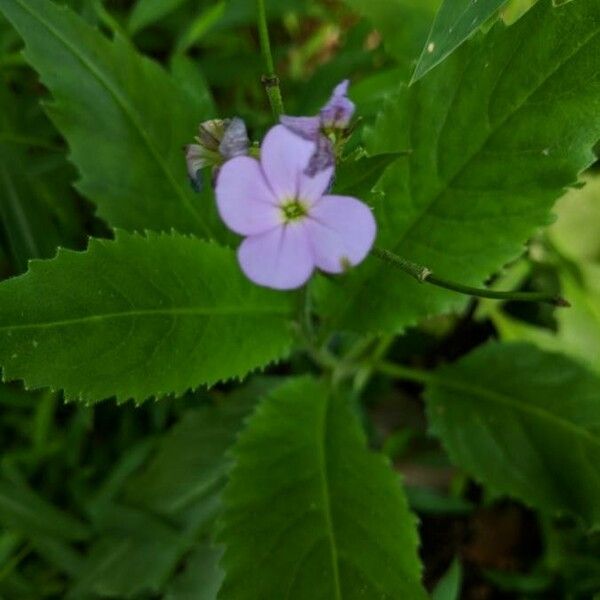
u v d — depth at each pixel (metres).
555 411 0.19
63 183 0.21
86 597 0.20
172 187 0.18
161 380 0.15
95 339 0.15
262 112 0.24
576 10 0.15
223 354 0.16
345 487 0.17
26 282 0.14
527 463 0.19
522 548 0.23
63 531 0.20
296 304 0.17
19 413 0.22
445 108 0.16
